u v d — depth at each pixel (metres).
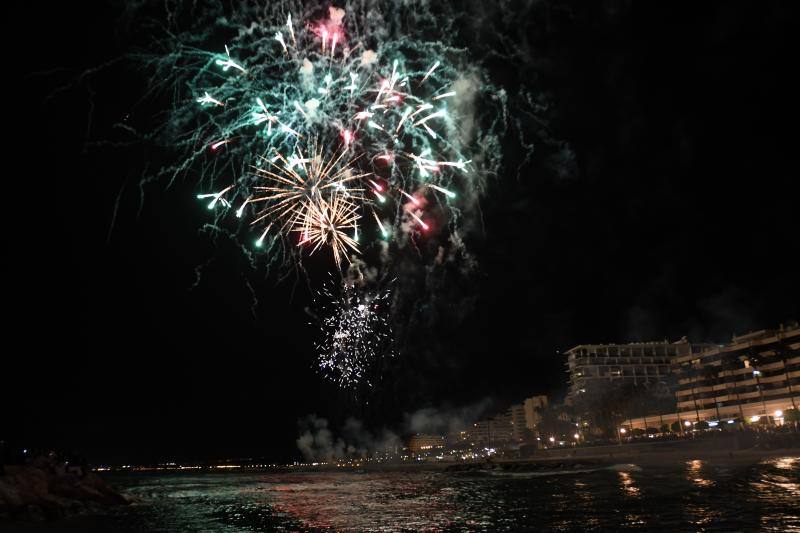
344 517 36.38
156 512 42.00
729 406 117.50
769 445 73.75
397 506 43.00
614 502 35.44
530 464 107.31
